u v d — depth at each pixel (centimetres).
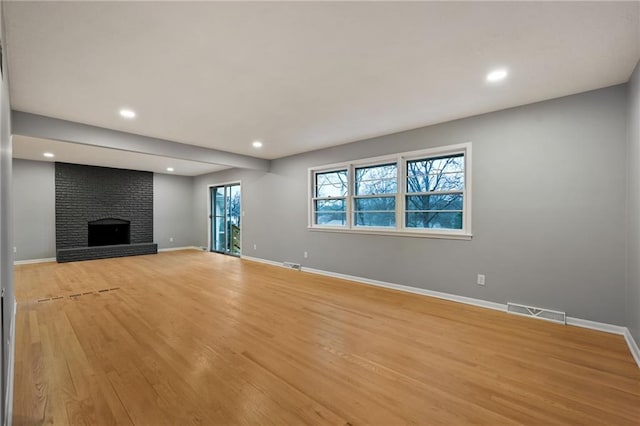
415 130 415
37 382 200
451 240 384
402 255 433
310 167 566
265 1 166
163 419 166
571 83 274
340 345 257
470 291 367
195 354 239
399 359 233
